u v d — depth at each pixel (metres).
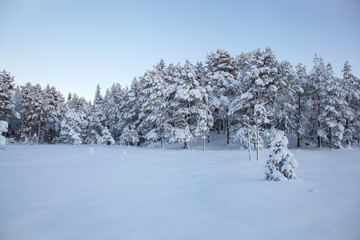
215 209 6.44
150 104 35.84
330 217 5.28
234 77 37.56
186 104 32.12
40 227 5.40
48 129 58.78
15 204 7.05
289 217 5.39
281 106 31.66
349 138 33.88
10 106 44.34
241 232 4.86
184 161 17.62
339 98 32.41
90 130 55.09
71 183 9.88
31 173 11.84
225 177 10.91
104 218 5.98
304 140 39.12
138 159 18.81
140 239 4.75
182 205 7.03
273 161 9.23
